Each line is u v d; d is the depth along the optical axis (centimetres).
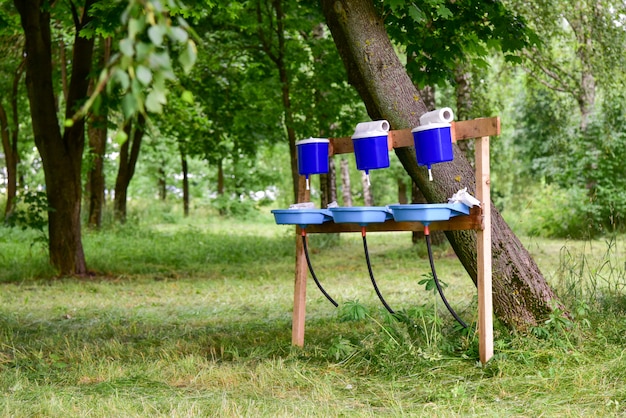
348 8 607
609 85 1538
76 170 1279
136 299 1027
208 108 1897
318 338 659
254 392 491
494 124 515
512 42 789
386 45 612
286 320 812
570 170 2102
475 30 799
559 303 614
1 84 2309
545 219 2125
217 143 2203
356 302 590
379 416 425
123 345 657
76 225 1290
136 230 2216
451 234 622
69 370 565
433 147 518
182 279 1277
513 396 466
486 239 531
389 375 521
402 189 3803
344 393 489
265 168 4472
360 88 625
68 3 1480
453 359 539
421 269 1334
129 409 439
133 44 185
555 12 1422
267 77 1795
